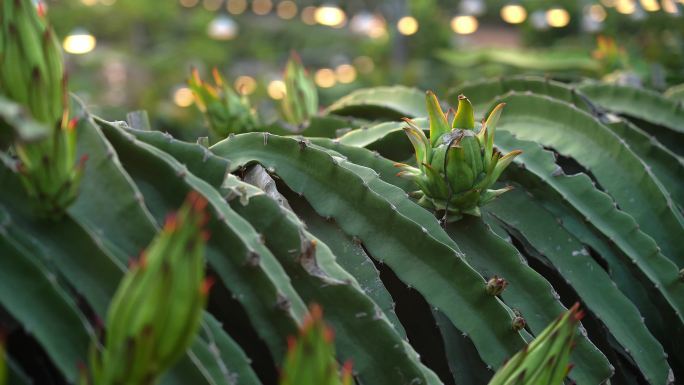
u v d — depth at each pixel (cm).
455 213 103
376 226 98
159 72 567
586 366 99
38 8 77
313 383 68
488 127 101
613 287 107
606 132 117
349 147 109
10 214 79
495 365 94
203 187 88
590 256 109
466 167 100
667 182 123
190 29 705
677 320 107
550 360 77
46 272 76
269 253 86
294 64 141
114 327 68
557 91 130
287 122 142
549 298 101
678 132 132
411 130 102
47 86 76
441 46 509
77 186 79
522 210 111
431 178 102
